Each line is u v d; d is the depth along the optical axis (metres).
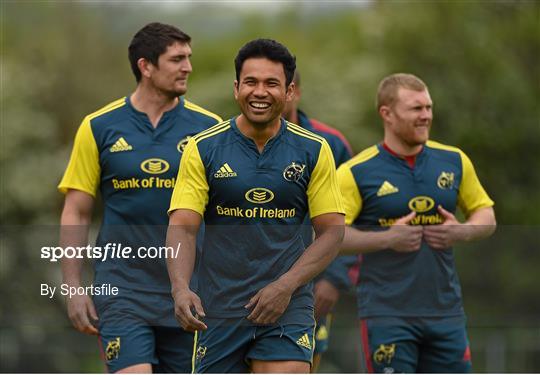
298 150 21.02
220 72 116.75
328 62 102.31
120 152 24.42
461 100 87.31
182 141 24.62
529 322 25.62
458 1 87.88
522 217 86.00
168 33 24.47
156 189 24.42
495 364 39.91
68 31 104.00
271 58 20.28
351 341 43.50
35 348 49.62
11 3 107.31
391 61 89.94
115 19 113.44
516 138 86.81
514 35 91.25
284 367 21.05
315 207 21.19
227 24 143.50
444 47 88.06
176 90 24.50
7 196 82.62
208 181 21.03
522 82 88.44
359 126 91.25
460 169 25.83
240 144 20.97
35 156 86.25
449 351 25.62
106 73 101.44
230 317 21.55
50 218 82.94
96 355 49.66
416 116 25.16
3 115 87.81
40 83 95.56
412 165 25.59
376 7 92.81
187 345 24.61
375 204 25.48
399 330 25.42
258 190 20.98
